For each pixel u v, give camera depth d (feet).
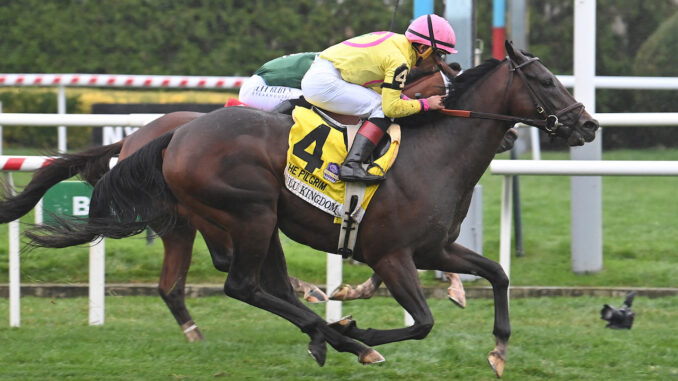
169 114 50.62
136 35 126.93
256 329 53.62
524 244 73.20
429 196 41.39
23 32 126.72
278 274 46.70
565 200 92.22
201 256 68.49
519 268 66.69
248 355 47.19
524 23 119.55
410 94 46.70
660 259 69.15
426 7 67.05
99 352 46.93
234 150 41.16
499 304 44.32
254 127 41.63
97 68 126.72
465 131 42.60
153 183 43.04
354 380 42.68
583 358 45.75
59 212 52.31
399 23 127.95
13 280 53.06
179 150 41.65
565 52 137.18
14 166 51.11
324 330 43.29
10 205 47.29
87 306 59.52
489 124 42.83
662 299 59.62
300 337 51.11
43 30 126.72
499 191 96.94
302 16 128.98
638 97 130.62
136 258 67.31
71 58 126.72
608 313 51.98
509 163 52.16
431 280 63.57
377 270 42.01
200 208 42.24
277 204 42.11
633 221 81.82
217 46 128.16
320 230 42.01
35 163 51.21
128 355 46.55
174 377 42.42
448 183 42.04
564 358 45.85
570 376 42.75
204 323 55.62
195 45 127.54
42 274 64.75
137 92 126.21
